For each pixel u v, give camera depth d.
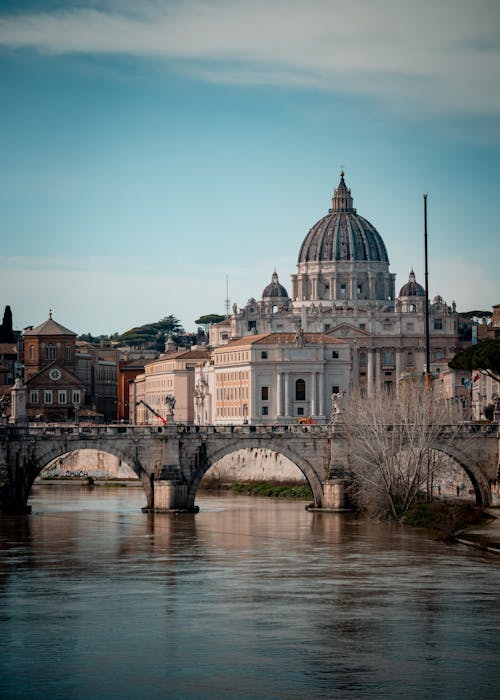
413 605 189.75
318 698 149.12
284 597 195.62
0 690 151.88
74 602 192.62
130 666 160.00
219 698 149.12
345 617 182.75
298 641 170.25
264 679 155.12
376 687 152.62
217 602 192.25
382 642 170.00
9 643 169.75
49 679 155.38
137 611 186.62
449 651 166.00
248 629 176.25
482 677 156.12
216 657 163.50
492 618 182.25
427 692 151.12
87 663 161.12
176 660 162.25
